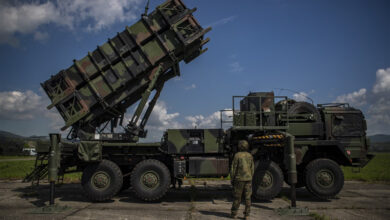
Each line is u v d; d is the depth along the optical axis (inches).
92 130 330.0
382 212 242.7
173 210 245.9
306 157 321.1
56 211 238.1
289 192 353.7
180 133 301.0
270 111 308.3
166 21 318.0
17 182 452.8
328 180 290.5
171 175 308.0
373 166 946.1
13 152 3002.0
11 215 225.1
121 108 356.2
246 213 212.5
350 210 250.7
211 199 301.3
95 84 315.9
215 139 301.4
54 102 306.2
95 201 286.7
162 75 360.2
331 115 325.4
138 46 318.0
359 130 325.1
